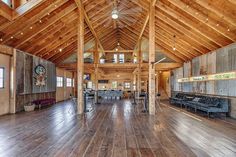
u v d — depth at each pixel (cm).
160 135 505
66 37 1058
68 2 818
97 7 986
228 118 766
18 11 665
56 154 370
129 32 1496
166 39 1151
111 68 1623
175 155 367
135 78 1966
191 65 1230
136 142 445
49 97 1298
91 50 1380
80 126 606
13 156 361
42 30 827
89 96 1510
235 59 759
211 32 806
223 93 855
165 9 829
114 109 1020
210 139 472
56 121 686
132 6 1027
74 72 1833
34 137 483
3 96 827
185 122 679
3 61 819
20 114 844
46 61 1220
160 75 2039
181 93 1343
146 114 852
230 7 621
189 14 788
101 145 423
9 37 766
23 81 944
